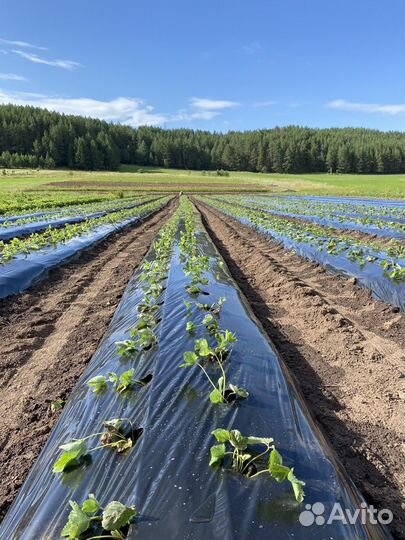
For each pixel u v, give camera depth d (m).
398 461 3.20
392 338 5.55
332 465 2.60
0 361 5.26
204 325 4.86
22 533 2.34
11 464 3.38
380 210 23.20
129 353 4.39
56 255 10.75
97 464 2.71
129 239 15.82
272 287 8.35
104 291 8.59
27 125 110.12
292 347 5.53
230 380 3.58
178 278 7.20
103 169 103.81
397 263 8.20
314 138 128.75
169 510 2.16
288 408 3.26
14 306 7.37
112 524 1.98
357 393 4.25
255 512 2.13
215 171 114.88
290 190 63.91
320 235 13.04
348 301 7.25
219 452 2.41
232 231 17.25
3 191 50.19
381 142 122.12
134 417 3.16
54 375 4.93
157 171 107.69
